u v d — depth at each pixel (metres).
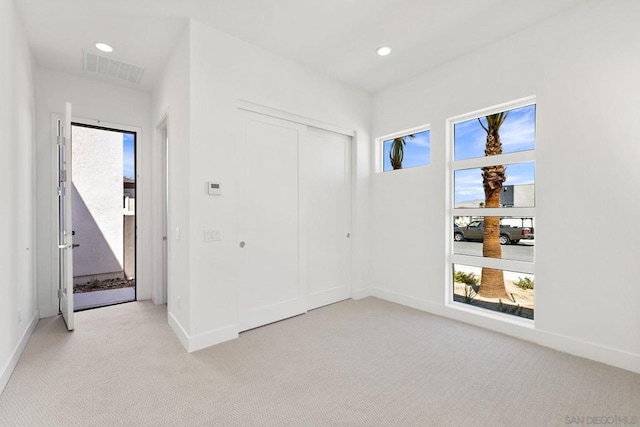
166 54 2.99
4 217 2.02
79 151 4.85
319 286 3.69
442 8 2.44
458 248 3.37
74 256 4.80
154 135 3.75
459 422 1.66
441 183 3.40
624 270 2.25
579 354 2.44
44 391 1.92
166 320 3.16
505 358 2.39
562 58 2.52
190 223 2.49
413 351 2.51
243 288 2.93
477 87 3.07
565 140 2.52
